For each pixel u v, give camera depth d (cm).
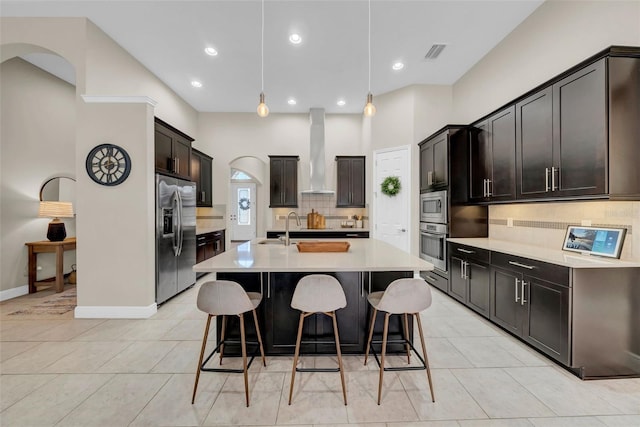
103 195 325
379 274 250
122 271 327
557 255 248
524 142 281
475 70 424
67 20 321
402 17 324
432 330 296
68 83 468
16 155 402
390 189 495
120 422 171
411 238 484
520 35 336
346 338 250
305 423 171
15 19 322
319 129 574
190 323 314
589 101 214
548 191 252
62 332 290
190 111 570
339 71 441
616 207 231
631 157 203
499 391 199
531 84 321
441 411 180
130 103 325
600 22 245
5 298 388
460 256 361
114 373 220
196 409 182
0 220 385
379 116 532
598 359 212
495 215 381
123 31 345
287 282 247
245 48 380
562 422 170
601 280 212
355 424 170
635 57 202
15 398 191
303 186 610
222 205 610
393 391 200
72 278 466
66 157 466
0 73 384
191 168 455
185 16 319
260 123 609
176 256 397
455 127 386
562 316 217
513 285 271
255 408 183
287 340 248
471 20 330
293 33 350
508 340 274
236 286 188
